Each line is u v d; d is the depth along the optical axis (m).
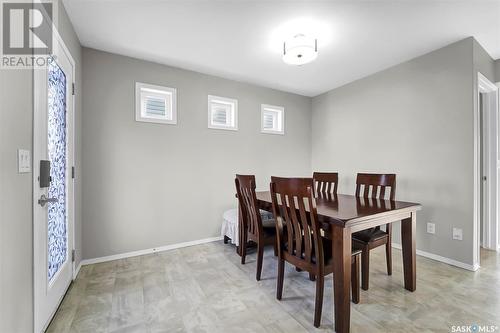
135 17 2.02
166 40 2.39
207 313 1.64
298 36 2.28
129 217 2.70
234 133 3.47
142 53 2.65
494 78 2.74
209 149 3.25
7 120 1.04
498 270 2.27
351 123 3.59
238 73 3.23
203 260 2.57
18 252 1.12
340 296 1.41
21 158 1.16
